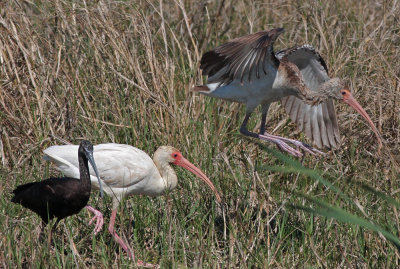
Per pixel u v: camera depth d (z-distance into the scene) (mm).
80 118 12422
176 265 8711
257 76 11445
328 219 10008
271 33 9656
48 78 12641
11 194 10414
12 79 12523
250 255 9266
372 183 11188
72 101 12438
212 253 9461
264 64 11398
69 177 9484
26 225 9695
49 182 9273
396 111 12711
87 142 9344
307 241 9578
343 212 8102
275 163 11828
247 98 11805
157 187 10328
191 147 11828
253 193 10508
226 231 10125
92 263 9023
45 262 8672
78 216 10367
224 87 11766
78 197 9273
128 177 10023
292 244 9570
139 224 9961
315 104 11828
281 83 11609
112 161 9992
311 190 10820
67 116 12273
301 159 12195
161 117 12180
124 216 10320
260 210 9789
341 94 11844
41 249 8766
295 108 12742
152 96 12180
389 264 9047
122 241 9484
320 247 9609
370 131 12695
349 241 9609
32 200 9258
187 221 10031
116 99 12445
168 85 12742
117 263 8984
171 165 10875
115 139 11992
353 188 10867
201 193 10773
